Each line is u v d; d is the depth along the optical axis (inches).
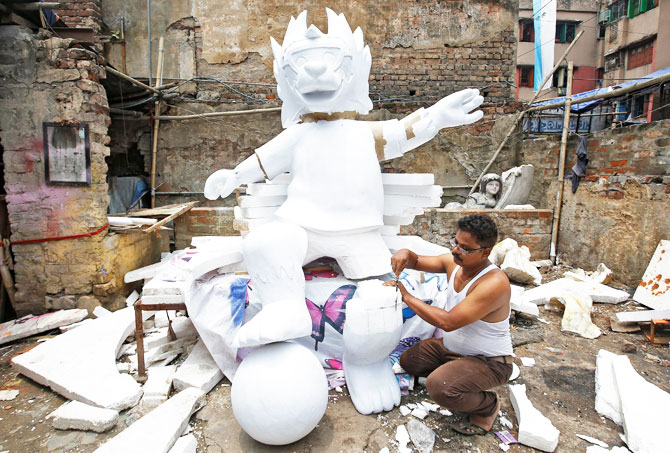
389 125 96.8
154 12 244.2
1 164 143.8
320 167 93.0
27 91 128.6
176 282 105.7
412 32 256.7
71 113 130.0
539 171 217.8
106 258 140.3
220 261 98.0
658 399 80.8
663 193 139.8
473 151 255.9
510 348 76.0
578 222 184.4
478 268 73.9
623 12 582.6
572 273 174.6
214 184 103.1
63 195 133.1
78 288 137.9
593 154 177.5
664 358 107.9
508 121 251.1
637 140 152.7
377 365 86.6
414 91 260.5
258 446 73.4
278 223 87.4
